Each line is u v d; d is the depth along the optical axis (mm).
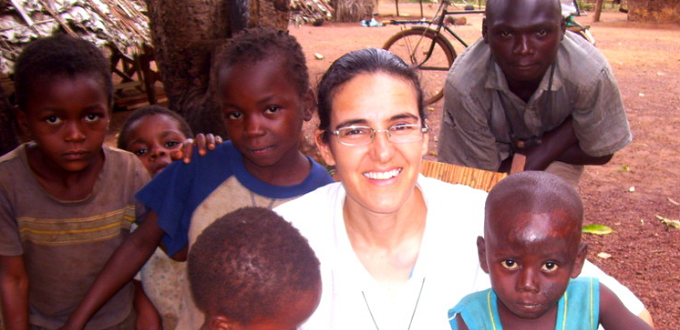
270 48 2273
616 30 19078
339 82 1776
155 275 2549
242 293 1494
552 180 1739
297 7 11047
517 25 2906
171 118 3211
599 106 3213
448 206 1978
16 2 6953
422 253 1918
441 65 12609
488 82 3242
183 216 2365
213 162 2381
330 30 19734
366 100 1746
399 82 1772
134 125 3139
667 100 9844
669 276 4359
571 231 1648
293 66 2312
